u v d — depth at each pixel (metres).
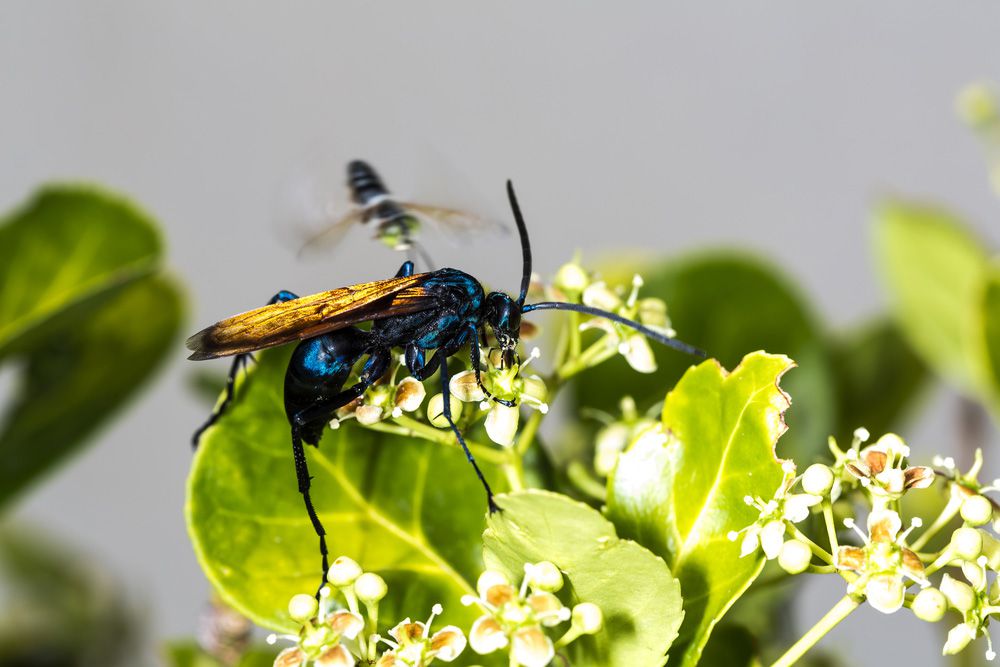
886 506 0.35
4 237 0.43
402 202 0.39
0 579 0.47
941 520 0.36
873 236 0.47
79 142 0.73
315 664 0.35
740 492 0.36
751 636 0.37
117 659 0.48
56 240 0.43
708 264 0.43
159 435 0.75
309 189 0.40
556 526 0.35
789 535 0.36
